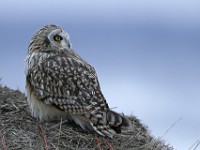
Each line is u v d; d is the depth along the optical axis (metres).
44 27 13.05
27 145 11.16
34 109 12.26
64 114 12.12
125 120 11.70
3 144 10.96
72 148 11.38
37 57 12.55
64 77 11.98
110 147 11.59
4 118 11.98
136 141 12.31
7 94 13.23
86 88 11.88
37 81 12.14
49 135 11.58
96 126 11.61
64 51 12.81
